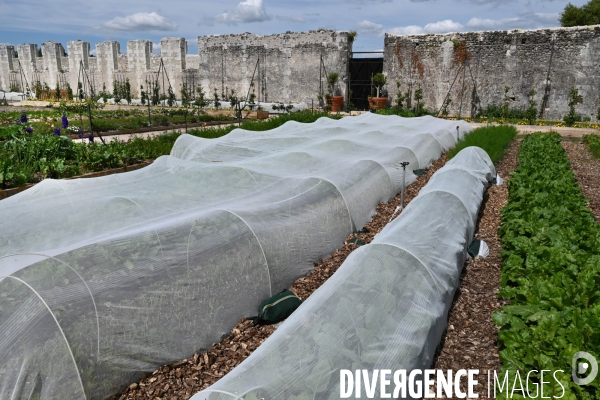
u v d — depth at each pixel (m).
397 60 28.95
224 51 34.47
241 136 13.29
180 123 22.52
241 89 34.44
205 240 5.11
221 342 4.88
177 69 36.78
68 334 3.79
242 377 3.24
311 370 3.44
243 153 11.23
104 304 4.08
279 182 7.71
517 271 5.52
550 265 5.29
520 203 7.86
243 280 5.25
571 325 4.14
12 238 5.50
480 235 7.80
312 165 9.20
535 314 4.29
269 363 3.43
